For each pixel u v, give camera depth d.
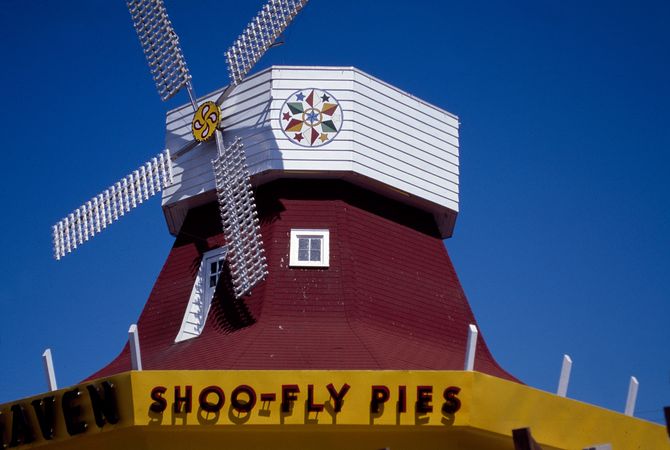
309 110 35.53
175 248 37.22
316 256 34.19
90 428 29.31
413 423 28.44
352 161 34.97
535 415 29.83
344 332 32.09
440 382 28.61
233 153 35.28
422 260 35.97
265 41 36.28
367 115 35.81
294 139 35.19
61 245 37.50
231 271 33.97
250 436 28.73
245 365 30.19
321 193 35.31
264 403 28.41
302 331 32.12
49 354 31.28
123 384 28.84
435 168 37.00
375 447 28.72
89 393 29.36
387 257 35.12
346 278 33.62
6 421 30.34
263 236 34.69
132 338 29.67
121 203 37.16
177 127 37.78
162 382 28.66
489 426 28.86
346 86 35.78
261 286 33.47
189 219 37.41
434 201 36.62
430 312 34.75
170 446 28.73
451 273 36.44
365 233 35.09
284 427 28.41
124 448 29.17
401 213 36.50
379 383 28.55
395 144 36.19
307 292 33.28
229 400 28.44
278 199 35.16
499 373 33.94
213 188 36.12
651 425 32.19
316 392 28.44
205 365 30.88
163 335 34.94
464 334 35.00
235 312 33.50
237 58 36.62
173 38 38.25
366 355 30.78
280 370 28.80
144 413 28.56
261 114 35.75
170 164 36.94
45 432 29.84
